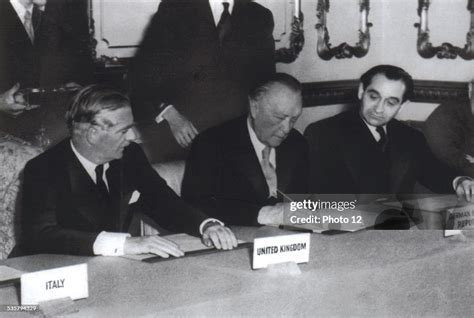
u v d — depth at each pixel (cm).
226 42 255
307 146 282
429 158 312
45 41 213
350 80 292
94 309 167
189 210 238
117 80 229
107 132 225
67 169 219
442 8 307
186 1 243
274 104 269
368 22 294
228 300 177
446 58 311
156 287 183
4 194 209
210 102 253
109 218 228
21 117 211
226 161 259
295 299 192
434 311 224
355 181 294
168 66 240
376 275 208
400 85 299
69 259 210
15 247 211
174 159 245
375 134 298
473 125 317
